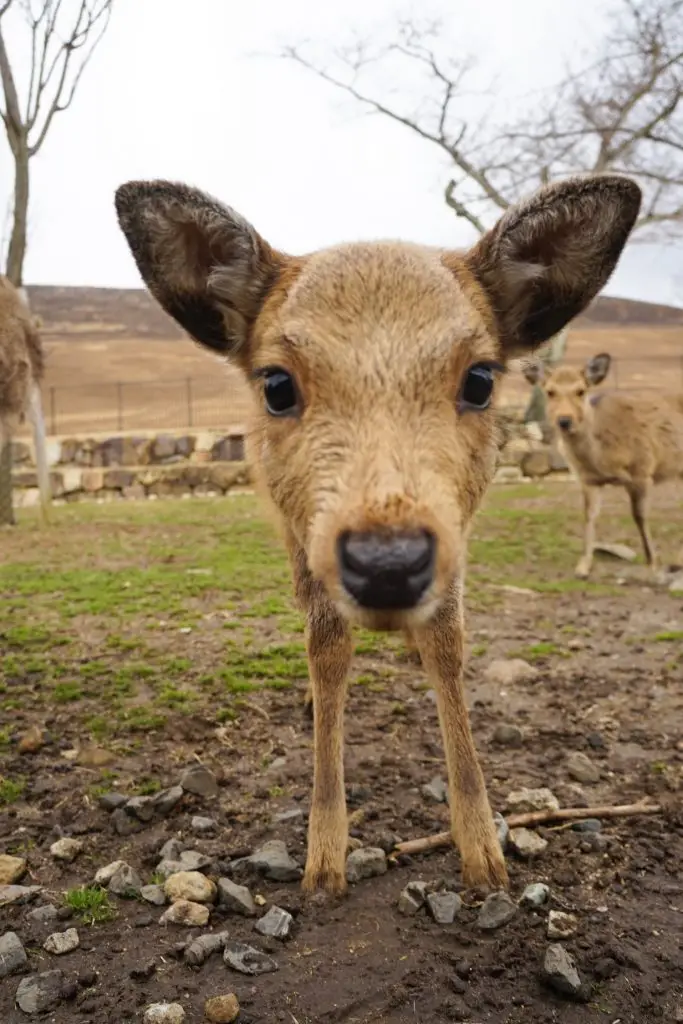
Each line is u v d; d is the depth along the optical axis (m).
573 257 0.46
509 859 0.47
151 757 0.62
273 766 0.60
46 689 0.76
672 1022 0.35
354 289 0.39
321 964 0.38
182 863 0.46
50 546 1.60
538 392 3.06
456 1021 0.35
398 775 0.59
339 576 0.33
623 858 0.47
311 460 0.36
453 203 3.23
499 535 1.69
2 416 1.21
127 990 0.36
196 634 0.95
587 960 0.38
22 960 0.38
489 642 0.93
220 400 5.05
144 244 0.44
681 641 0.92
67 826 0.52
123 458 2.87
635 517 1.35
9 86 1.80
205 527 1.86
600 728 0.67
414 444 0.35
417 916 0.42
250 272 0.45
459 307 0.39
